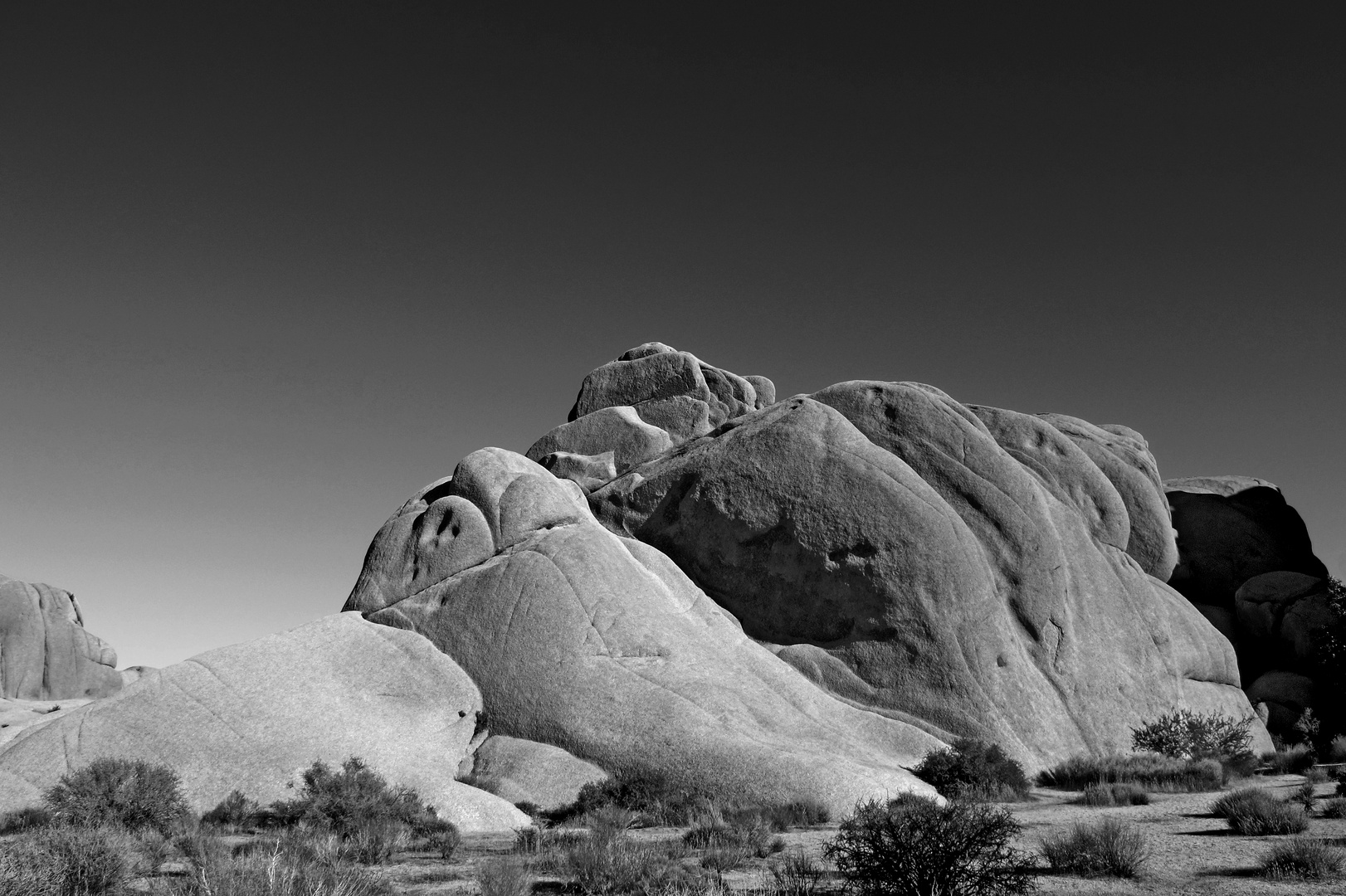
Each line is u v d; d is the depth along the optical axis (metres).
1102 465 36.34
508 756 22.69
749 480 30.72
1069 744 27.05
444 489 31.81
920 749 24.16
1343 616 34.16
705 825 15.41
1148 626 31.33
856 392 33.44
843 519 29.06
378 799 17.69
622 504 33.19
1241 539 40.41
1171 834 13.82
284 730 22.02
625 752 22.05
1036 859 11.81
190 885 9.90
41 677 54.53
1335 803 14.95
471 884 11.62
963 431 31.75
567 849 13.52
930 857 9.39
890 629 27.61
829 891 10.04
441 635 26.05
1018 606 29.02
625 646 24.86
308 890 9.23
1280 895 9.12
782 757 20.55
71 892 10.34
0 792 20.27
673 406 40.06
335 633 25.91
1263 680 35.88
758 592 29.61
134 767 18.28
